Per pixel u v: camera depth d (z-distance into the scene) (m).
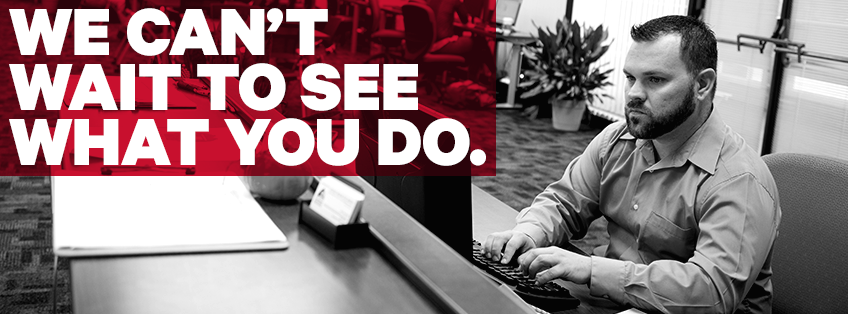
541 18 7.27
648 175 1.55
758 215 1.39
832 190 1.49
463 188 1.31
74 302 0.95
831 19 4.34
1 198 3.42
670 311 1.33
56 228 1.20
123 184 1.48
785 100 4.70
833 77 4.35
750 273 1.36
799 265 1.50
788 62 4.64
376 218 1.33
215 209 1.36
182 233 1.22
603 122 6.26
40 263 2.74
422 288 1.07
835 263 1.44
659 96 1.40
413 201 1.40
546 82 6.08
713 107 1.49
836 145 4.37
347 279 1.09
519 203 3.93
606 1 6.39
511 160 4.90
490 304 1.01
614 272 1.36
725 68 5.14
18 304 2.39
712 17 5.22
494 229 1.70
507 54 7.31
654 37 1.40
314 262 1.15
